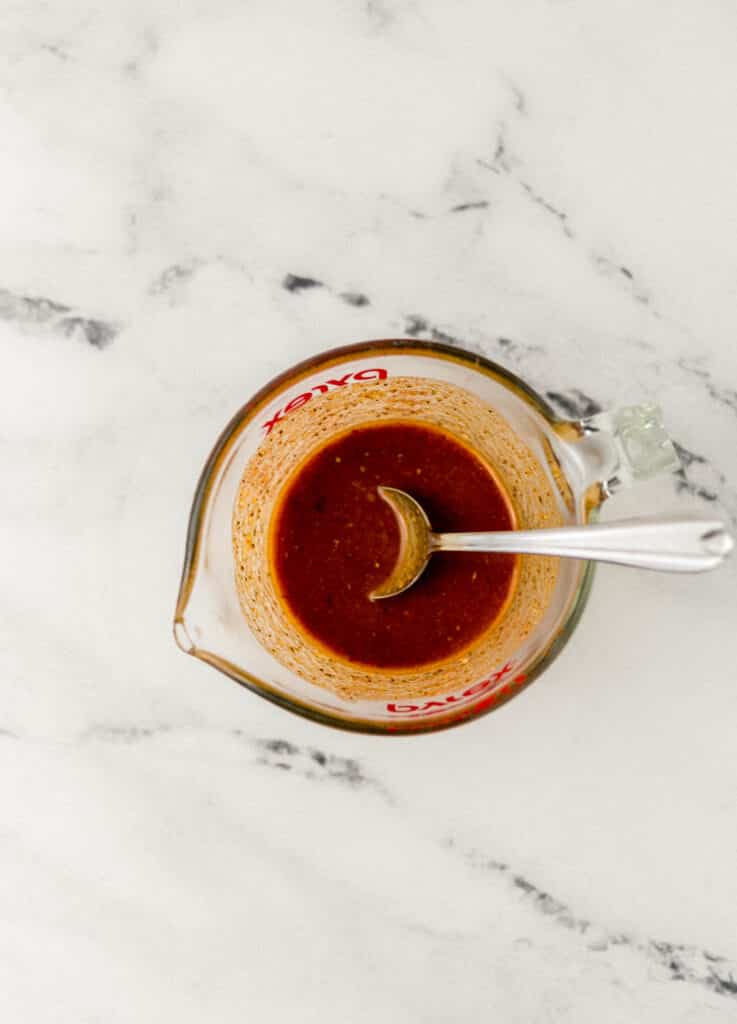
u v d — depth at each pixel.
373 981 0.52
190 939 0.52
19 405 0.53
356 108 0.53
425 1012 0.52
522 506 0.51
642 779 0.52
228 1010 0.52
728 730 0.52
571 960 0.52
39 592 0.52
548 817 0.52
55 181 0.53
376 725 0.47
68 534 0.52
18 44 0.53
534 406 0.47
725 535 0.42
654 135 0.53
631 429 0.47
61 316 0.53
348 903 0.52
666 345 0.52
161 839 0.52
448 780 0.52
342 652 0.51
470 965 0.52
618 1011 0.52
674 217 0.53
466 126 0.53
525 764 0.52
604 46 0.53
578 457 0.47
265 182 0.53
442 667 0.51
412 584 0.51
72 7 0.53
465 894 0.52
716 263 0.53
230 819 0.52
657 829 0.52
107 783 0.52
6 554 0.53
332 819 0.52
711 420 0.52
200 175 0.53
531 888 0.52
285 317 0.52
